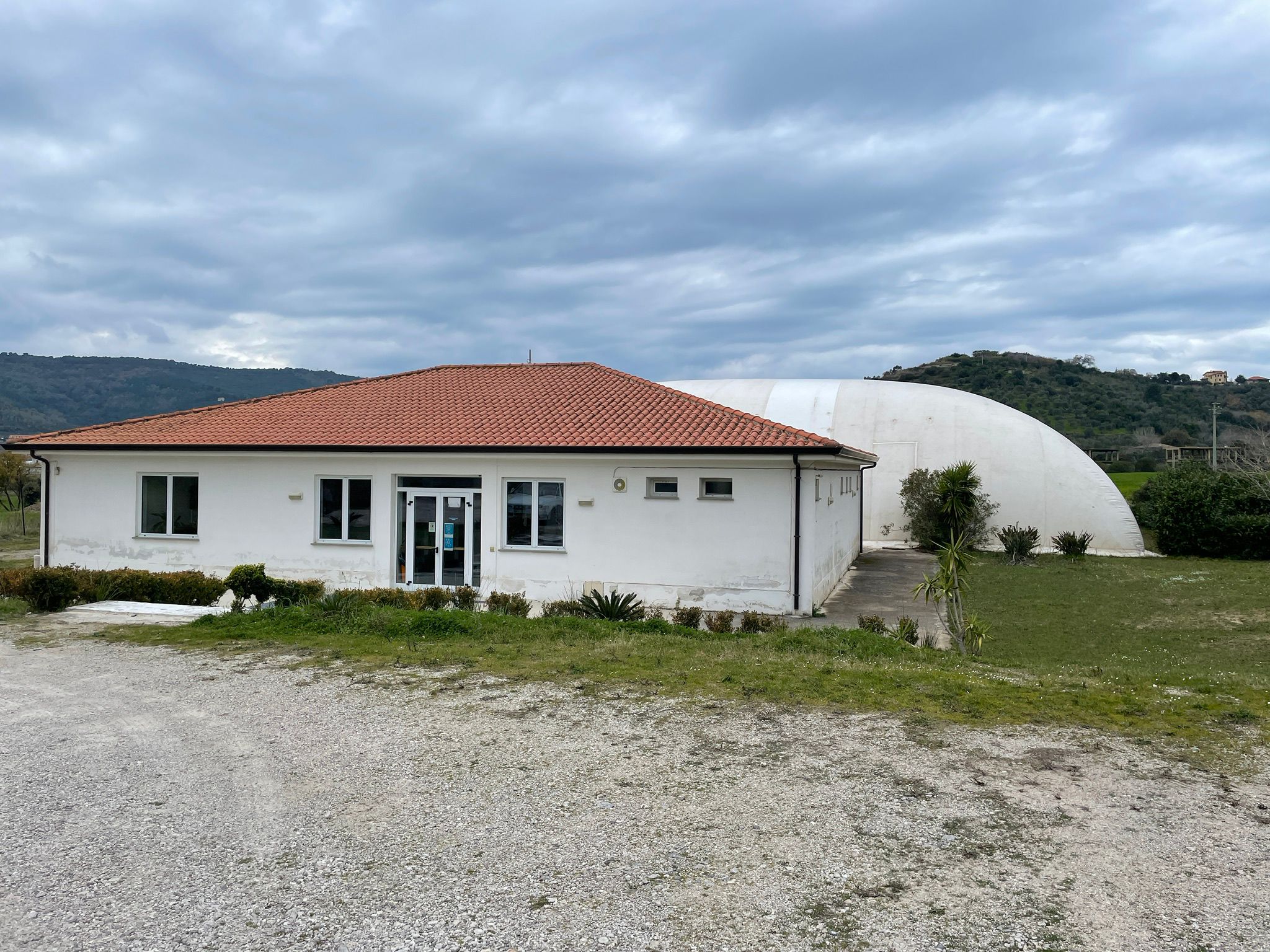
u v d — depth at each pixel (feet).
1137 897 13.65
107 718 24.40
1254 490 95.81
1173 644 48.39
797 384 118.52
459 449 53.31
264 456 57.41
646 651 33.19
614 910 13.38
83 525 60.70
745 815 17.04
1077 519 97.66
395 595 46.11
